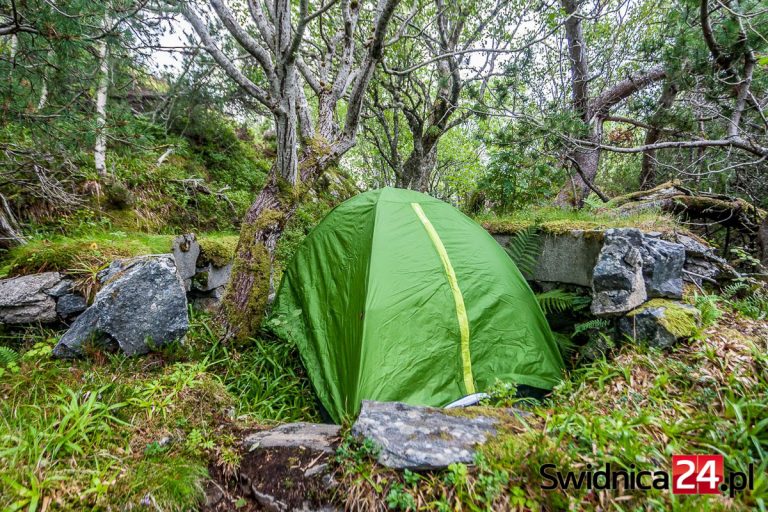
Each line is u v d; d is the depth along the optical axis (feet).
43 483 4.45
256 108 23.89
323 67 13.83
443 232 9.78
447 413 5.69
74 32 7.17
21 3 6.77
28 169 10.00
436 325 8.13
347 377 8.00
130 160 15.14
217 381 8.25
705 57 13.15
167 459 5.37
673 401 5.87
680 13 13.47
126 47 9.16
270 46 9.34
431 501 4.42
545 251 11.59
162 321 8.11
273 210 10.58
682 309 7.93
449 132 38.01
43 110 8.32
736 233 13.93
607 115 19.93
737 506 3.89
